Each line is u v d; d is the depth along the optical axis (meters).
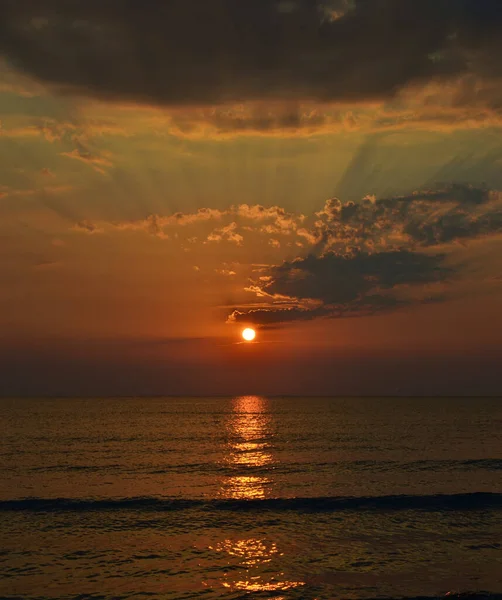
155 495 33.06
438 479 38.91
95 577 20.06
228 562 21.70
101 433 73.38
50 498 31.97
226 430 79.62
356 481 38.16
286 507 30.30
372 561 21.75
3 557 22.22
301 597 18.20
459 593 18.28
